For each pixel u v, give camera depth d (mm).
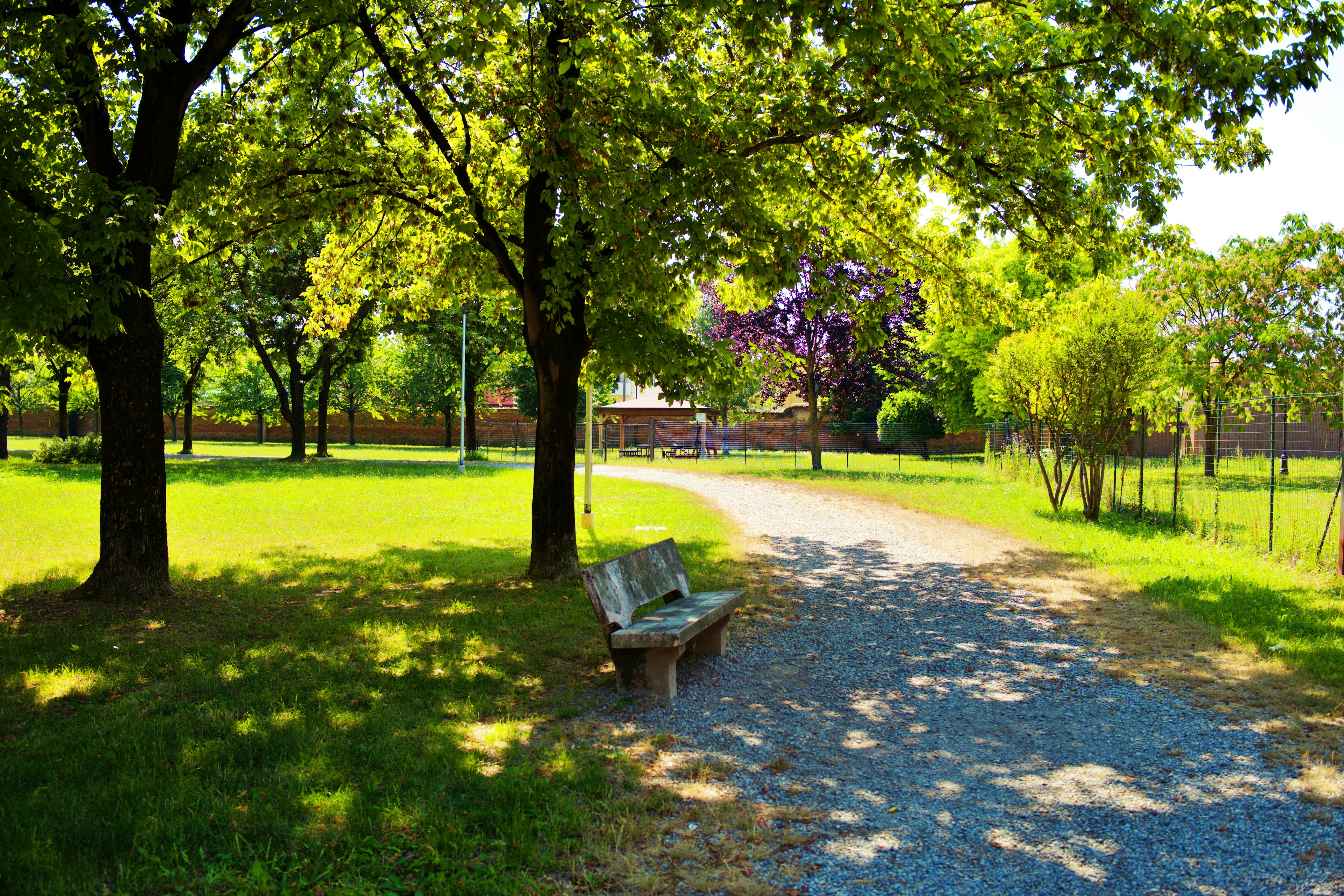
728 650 7070
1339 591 8656
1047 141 8633
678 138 8109
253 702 5434
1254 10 7324
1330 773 4375
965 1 8336
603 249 8664
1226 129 7723
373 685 5906
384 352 55406
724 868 3439
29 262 6383
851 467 34344
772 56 9070
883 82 7660
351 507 18141
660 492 22172
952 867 3459
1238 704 5543
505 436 62156
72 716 5199
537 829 3689
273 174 10000
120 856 3402
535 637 7312
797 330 29375
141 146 8039
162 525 8523
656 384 10125
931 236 11992
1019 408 17172
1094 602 8867
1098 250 9719
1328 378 24953
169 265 10312
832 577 10500
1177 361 24969
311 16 7898
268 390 57062
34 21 7434
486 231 9555
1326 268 25141
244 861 3381
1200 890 3258
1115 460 16391
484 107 8820
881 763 4676
